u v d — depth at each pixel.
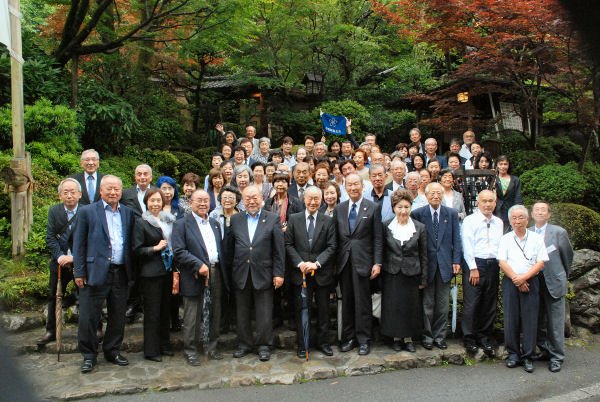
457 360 4.99
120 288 4.61
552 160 10.07
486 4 8.56
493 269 5.16
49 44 10.67
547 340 5.00
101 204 4.55
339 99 15.49
